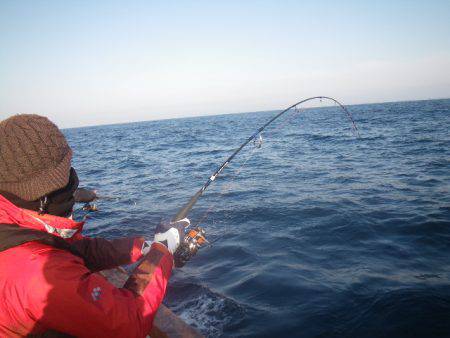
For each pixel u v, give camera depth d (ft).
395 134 63.62
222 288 12.45
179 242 4.81
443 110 150.30
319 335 9.54
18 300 2.93
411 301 10.51
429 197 21.39
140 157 60.64
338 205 20.99
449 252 13.87
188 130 155.63
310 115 200.23
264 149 56.75
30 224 3.42
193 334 6.03
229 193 26.84
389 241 15.25
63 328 3.08
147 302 3.65
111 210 24.73
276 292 11.79
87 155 72.84
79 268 3.25
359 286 11.66
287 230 17.63
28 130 3.32
